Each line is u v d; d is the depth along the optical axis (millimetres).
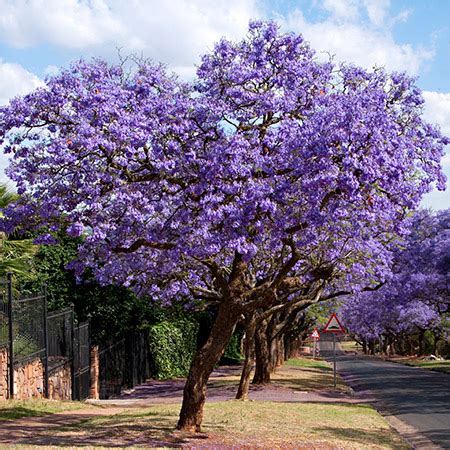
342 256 17656
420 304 49875
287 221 12211
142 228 12664
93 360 24453
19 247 19047
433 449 13367
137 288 18359
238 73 12109
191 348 37812
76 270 13203
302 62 12828
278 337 37500
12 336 16953
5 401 16391
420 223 38844
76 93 11719
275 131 12383
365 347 106812
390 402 23578
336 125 11180
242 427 14039
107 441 11992
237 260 13172
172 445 11719
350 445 12609
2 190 17469
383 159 11133
